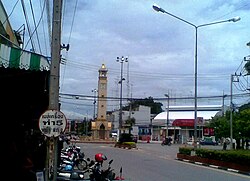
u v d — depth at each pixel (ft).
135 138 245.45
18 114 45.52
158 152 147.13
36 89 38.99
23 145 47.29
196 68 109.40
